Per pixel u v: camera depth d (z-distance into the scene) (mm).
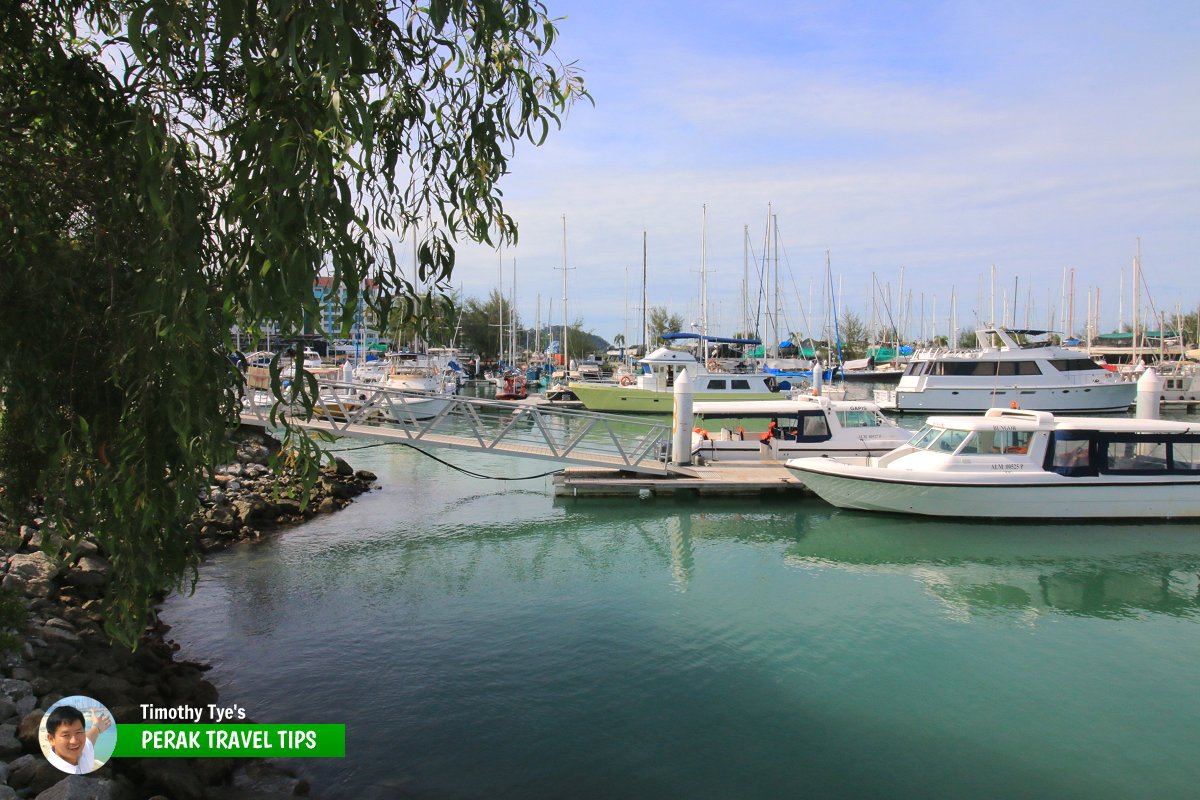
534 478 20438
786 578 11680
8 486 5891
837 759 6598
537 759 6539
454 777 6254
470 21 4148
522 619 9883
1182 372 42031
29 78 4449
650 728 7094
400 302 4422
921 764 6539
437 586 11258
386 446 27656
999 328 36844
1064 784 6281
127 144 4172
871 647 9055
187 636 9211
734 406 19031
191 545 5078
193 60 3957
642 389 36406
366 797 5934
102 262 4438
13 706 5863
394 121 4461
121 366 4180
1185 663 8664
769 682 8078
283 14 2943
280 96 3336
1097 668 8516
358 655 8695
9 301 4430
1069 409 35438
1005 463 14508
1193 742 6941
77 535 4762
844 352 69500
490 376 65188
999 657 8797
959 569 12086
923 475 14406
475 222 4645
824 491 15438
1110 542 13383
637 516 15648
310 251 3186
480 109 4496
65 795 4680
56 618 8047
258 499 15812
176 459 4199
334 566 12258
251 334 3852
